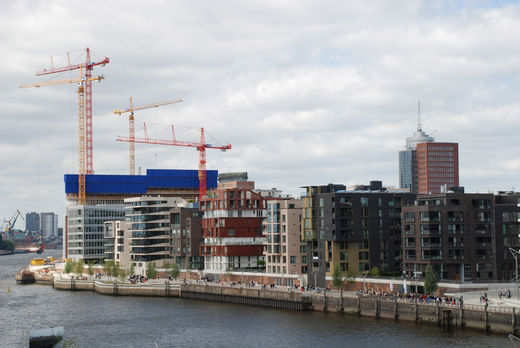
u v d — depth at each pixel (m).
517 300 177.12
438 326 183.00
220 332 193.00
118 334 194.25
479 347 158.50
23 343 179.88
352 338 176.00
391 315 197.00
